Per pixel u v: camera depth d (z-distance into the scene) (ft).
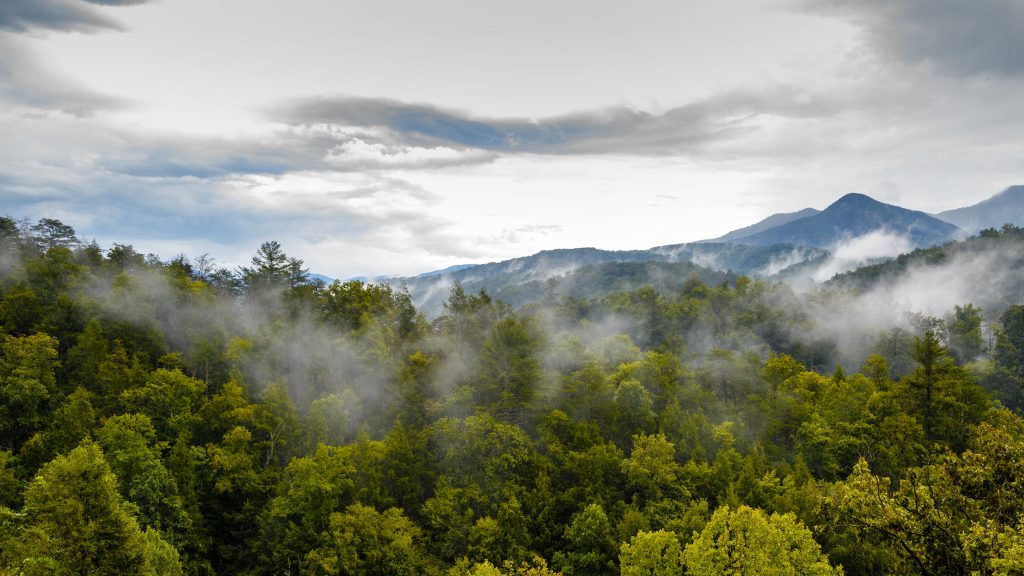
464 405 257.34
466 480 208.95
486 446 212.84
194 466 190.90
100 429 174.60
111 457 164.76
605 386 282.97
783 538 134.41
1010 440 70.64
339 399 240.32
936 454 214.90
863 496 75.61
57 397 206.28
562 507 213.66
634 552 158.92
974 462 71.67
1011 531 60.80
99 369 221.46
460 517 192.95
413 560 174.70
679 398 300.40
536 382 275.39
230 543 192.24
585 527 194.18
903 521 71.41
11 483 151.12
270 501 187.42
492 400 266.36
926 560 69.51
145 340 269.64
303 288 357.82
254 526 192.24
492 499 204.23
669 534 159.12
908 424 221.05
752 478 205.57
